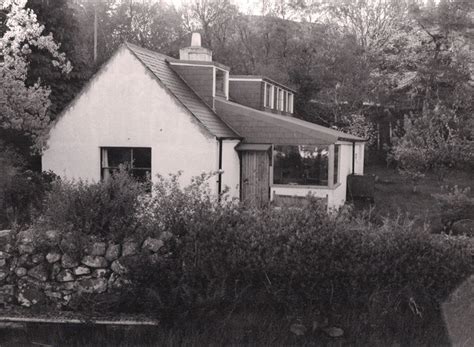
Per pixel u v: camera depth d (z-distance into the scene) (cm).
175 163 1786
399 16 4359
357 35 4362
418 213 2083
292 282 730
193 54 2414
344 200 2353
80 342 710
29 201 1461
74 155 1884
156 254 761
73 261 768
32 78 2692
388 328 711
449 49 4247
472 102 3759
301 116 3934
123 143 1838
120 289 754
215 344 692
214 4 4419
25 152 1878
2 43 1792
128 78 1823
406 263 724
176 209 800
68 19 3038
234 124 1959
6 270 783
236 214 780
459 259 727
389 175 3553
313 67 3903
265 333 706
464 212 1482
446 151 3136
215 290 732
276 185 1925
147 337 712
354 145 2825
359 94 3822
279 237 735
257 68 3956
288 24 4397
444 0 4188
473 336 704
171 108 1783
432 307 727
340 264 718
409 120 3155
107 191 806
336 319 725
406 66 4353
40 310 761
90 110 1864
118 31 4462
